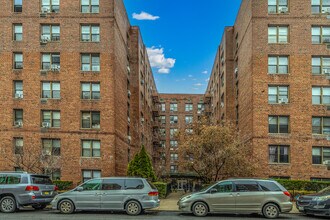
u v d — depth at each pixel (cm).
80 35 3294
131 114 4356
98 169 3153
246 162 2769
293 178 3053
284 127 3139
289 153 3098
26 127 3198
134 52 4441
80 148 3184
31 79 3247
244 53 3600
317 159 3095
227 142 2769
